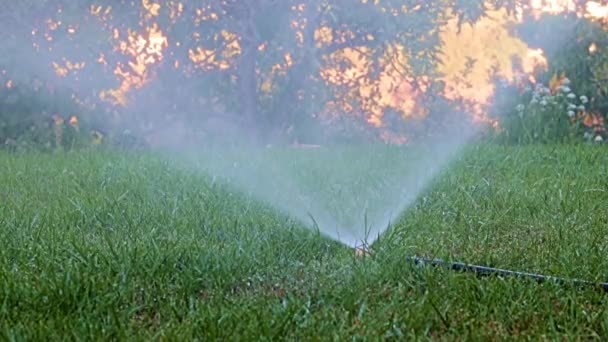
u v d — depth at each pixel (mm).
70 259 2729
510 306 2285
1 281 2443
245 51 6602
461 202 3938
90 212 3645
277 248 3002
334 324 2154
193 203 3918
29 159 5910
